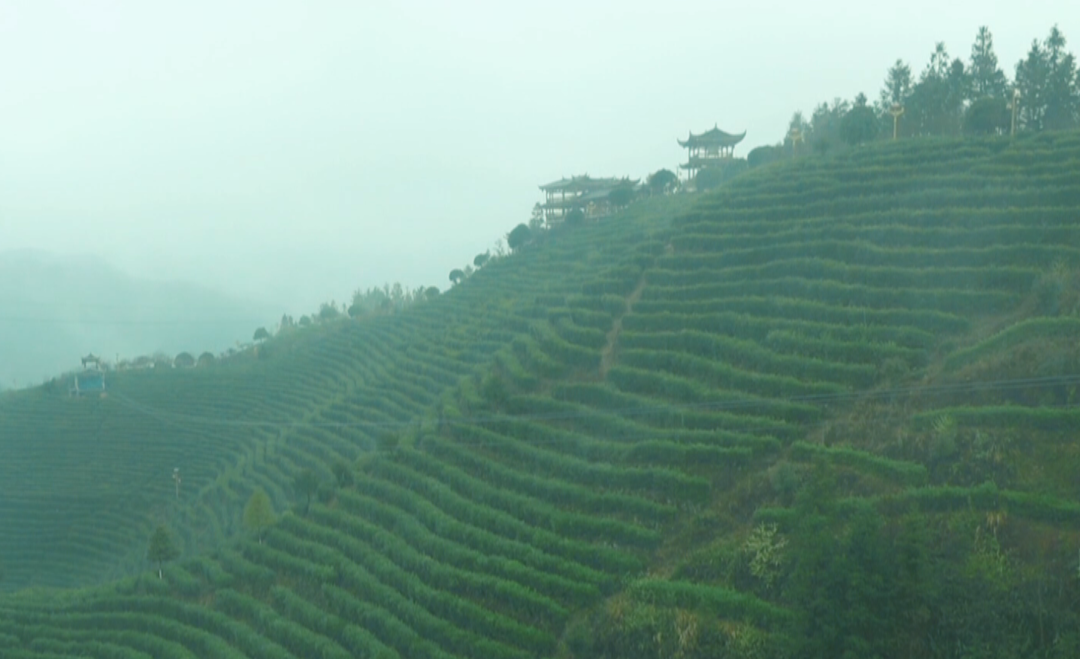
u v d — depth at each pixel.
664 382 47.03
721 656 29.67
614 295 59.47
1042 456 32.34
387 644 37.69
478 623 35.88
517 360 59.06
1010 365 36.69
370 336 93.19
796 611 28.16
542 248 94.12
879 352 42.44
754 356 45.62
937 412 36.31
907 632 26.58
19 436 88.56
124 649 44.56
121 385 100.81
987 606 26.98
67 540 71.88
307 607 42.41
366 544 46.19
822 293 49.09
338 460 59.34
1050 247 44.34
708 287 54.75
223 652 41.34
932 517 31.17
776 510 34.44
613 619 32.59
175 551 53.88
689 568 34.38
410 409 64.50
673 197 92.88
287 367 96.12
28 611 51.75
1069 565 27.70
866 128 69.88
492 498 44.31
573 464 43.72
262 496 53.75
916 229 50.62
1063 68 70.12
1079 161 52.38
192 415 88.81
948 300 44.47
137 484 77.62
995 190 51.53
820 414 40.47
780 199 62.41
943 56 82.75
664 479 39.41
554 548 38.47
